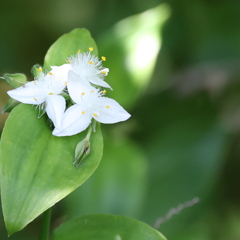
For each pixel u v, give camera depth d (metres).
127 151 0.44
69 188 0.36
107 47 0.43
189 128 0.48
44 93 0.37
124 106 0.43
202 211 0.47
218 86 0.49
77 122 0.37
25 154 0.36
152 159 0.47
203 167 0.47
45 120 0.37
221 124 0.48
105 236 0.38
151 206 0.46
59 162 0.36
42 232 0.37
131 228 0.38
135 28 0.43
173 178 0.47
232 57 0.49
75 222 0.38
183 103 0.49
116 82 0.43
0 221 0.48
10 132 0.36
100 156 0.36
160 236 0.37
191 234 0.47
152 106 0.49
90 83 0.38
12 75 0.37
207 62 0.49
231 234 0.49
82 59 0.38
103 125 0.45
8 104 0.37
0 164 0.36
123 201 0.43
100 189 0.43
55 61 0.38
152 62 0.43
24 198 0.35
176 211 0.40
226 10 0.49
